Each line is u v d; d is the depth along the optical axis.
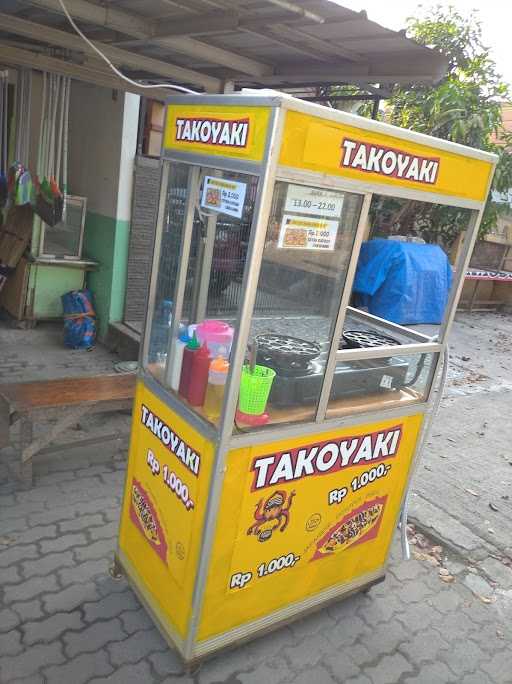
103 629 2.39
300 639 2.51
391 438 2.44
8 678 2.12
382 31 3.03
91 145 5.62
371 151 1.88
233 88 4.57
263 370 2.05
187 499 2.07
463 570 3.13
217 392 2.02
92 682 2.16
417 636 2.61
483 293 10.77
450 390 6.02
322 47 3.49
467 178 2.20
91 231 5.78
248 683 2.25
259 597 2.28
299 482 2.17
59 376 4.85
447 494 3.91
